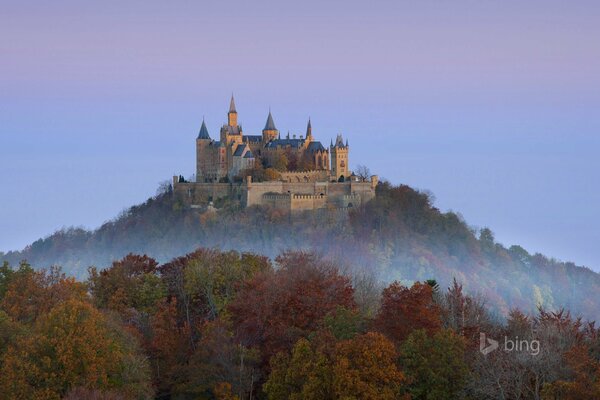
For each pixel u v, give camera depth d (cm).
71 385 13050
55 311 13962
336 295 16350
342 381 12888
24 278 16675
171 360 15938
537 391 12850
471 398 13275
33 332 14225
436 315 15262
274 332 15138
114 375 13838
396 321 14850
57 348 13225
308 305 15738
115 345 14100
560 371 13250
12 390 12719
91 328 13612
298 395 13262
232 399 13912
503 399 12756
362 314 16162
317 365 13288
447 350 13612
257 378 14625
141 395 13975
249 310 16000
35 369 13050
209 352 15038
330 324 14812
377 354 13200
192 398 15038
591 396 12312
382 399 12850
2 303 16075
